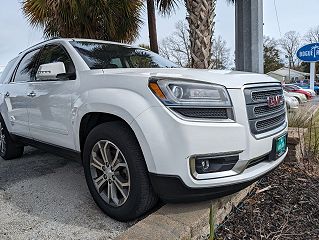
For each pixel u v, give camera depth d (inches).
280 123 97.0
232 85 79.6
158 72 84.2
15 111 141.3
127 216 83.4
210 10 171.8
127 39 309.3
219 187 75.4
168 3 305.6
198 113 74.3
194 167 72.7
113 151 87.7
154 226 71.2
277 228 82.5
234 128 76.4
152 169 75.0
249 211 91.7
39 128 120.9
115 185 87.2
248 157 78.8
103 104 84.5
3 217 91.7
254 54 173.5
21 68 146.7
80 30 268.4
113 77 86.6
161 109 73.7
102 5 265.0
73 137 100.2
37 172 136.7
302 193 105.1
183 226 71.0
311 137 165.9
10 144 157.3
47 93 112.8
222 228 81.9
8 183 122.5
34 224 86.9
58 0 243.6
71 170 138.2
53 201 102.7
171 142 72.3
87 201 102.0
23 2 280.8
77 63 104.7
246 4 172.7
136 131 76.5
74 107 97.0
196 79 78.1
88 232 81.7
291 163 136.7
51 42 126.6
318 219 88.0
